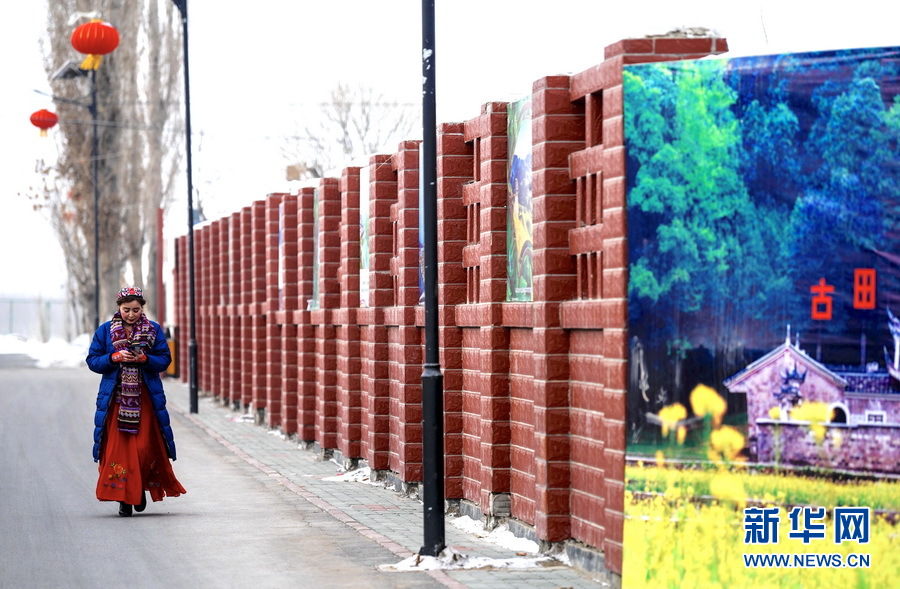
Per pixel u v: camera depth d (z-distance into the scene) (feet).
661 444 29.04
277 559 35.12
